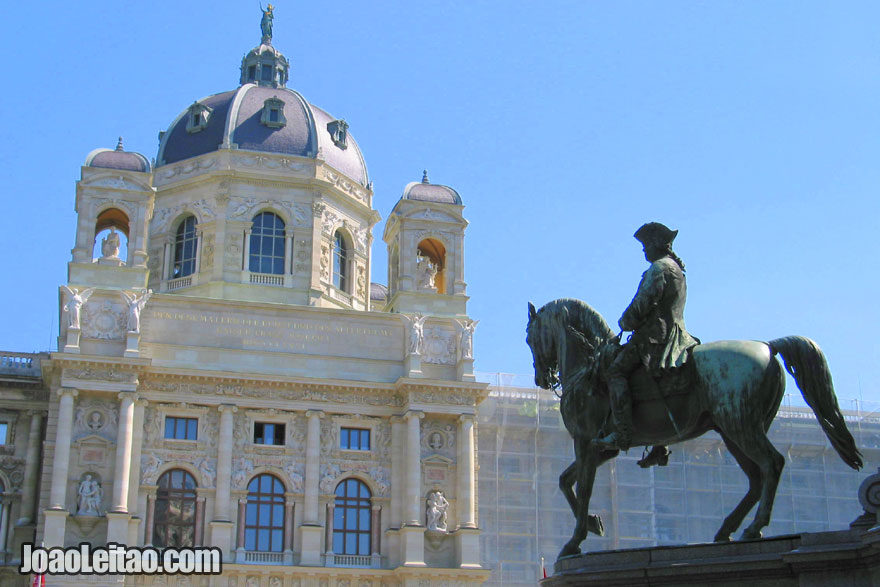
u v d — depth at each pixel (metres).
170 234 87.69
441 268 89.88
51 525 70.38
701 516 87.06
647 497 86.88
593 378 20.34
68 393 73.12
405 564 74.38
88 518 71.50
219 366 78.38
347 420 79.00
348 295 89.56
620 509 86.25
